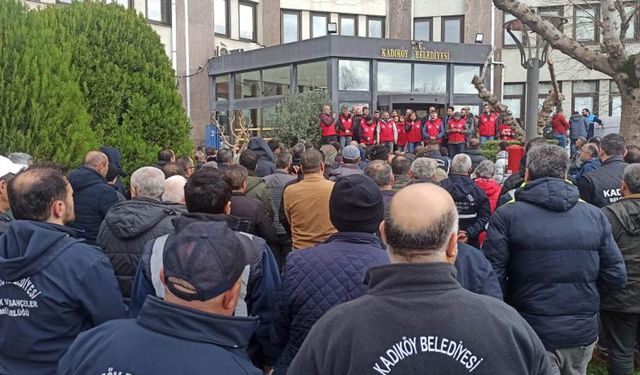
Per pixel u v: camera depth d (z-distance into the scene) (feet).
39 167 9.05
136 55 23.80
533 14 25.14
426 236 5.28
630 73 25.41
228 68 74.59
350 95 66.13
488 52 71.87
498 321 5.07
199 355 5.10
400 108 71.51
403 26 88.07
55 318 7.88
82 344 5.44
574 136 55.93
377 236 9.35
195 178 9.59
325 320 5.32
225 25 80.18
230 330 5.31
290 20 86.89
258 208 15.01
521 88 84.12
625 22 30.55
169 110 24.58
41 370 7.89
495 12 83.46
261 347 9.01
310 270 8.36
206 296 5.23
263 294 8.79
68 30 22.44
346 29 89.04
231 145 67.56
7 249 8.14
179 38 73.46
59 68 19.53
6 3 19.22
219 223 5.75
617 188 14.93
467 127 58.44
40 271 7.93
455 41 86.12
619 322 12.75
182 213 10.45
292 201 13.70
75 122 19.56
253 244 8.96
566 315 10.34
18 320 7.89
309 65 67.97
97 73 22.61
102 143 22.33
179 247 5.40
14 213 8.57
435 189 5.65
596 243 10.36
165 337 5.18
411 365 4.88
